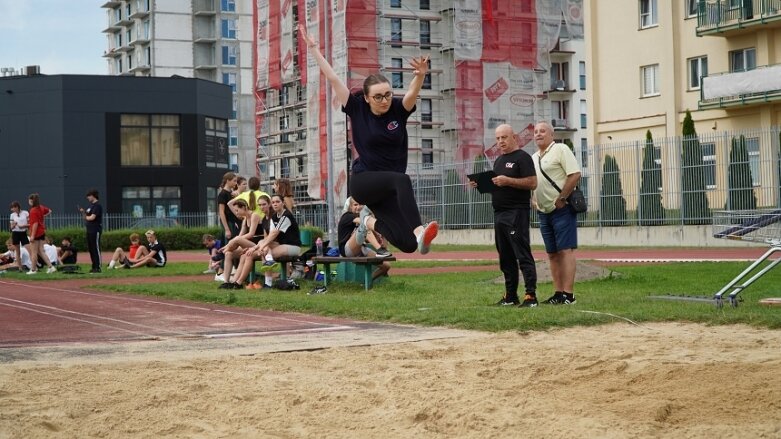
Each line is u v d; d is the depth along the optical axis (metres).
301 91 71.00
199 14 101.12
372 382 6.07
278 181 15.37
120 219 53.62
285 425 5.05
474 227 40.62
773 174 29.91
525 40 61.38
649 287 13.73
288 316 11.02
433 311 10.31
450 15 70.31
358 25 60.94
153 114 59.22
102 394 5.83
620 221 34.97
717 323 9.18
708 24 40.91
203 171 60.44
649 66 44.62
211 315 11.34
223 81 101.19
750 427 4.64
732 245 31.20
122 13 107.44
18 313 12.22
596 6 47.00
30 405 5.52
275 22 64.81
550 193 11.11
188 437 4.86
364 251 15.03
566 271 11.22
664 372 5.93
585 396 5.47
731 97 39.59
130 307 12.82
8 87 58.69
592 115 46.97
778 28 39.34
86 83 58.16
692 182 32.47
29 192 58.50
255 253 15.25
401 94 69.31
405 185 6.66
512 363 6.76
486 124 60.41
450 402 5.37
